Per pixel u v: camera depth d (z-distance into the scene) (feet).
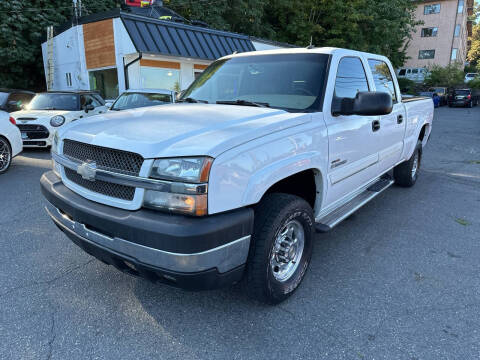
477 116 76.23
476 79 157.48
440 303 9.47
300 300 9.51
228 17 75.20
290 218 8.71
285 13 82.43
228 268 7.32
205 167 6.72
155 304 9.20
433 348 7.82
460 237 13.76
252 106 10.43
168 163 6.88
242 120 8.52
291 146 8.49
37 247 12.16
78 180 8.53
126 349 7.65
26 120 27.50
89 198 8.02
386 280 10.58
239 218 7.22
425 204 17.66
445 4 152.76
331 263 11.59
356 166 11.94
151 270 7.11
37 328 8.19
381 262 11.69
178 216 6.84
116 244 7.39
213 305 9.20
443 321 8.73
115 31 46.39
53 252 11.83
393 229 14.47
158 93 30.35
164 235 6.64
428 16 157.28
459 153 32.45
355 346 7.86
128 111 10.43
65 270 10.72
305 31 81.20
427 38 159.33
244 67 12.14
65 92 32.89
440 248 12.78
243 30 79.36
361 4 80.23
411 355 7.61
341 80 11.10
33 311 8.78
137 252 7.09
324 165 9.82
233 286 10.12
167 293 9.68
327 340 8.02
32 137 27.76
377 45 87.15
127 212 7.29
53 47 57.62
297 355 7.57
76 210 8.00
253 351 7.67
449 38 154.71
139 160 7.18
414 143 18.42
